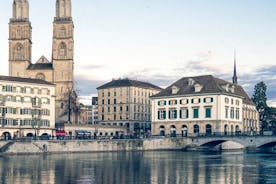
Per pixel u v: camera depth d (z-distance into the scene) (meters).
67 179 61.78
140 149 139.12
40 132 159.88
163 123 172.62
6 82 152.00
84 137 133.75
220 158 105.00
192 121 165.25
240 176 66.19
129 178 63.16
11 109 152.88
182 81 174.75
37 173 69.00
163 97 173.12
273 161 95.06
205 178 63.53
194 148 145.62
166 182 59.12
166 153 127.44
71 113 198.00
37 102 159.75
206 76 170.88
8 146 114.88
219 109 159.75
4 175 66.12
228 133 149.38
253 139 134.75
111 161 93.25
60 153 121.19
